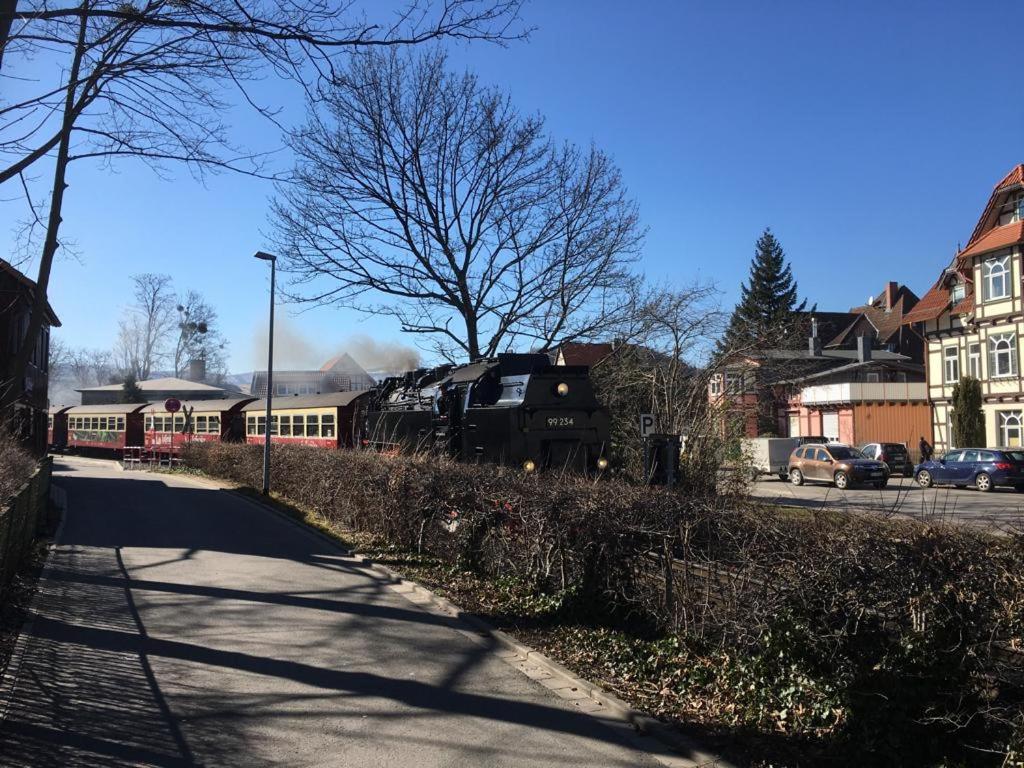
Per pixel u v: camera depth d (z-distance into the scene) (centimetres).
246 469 2450
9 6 731
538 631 727
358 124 2253
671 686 563
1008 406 3369
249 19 737
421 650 689
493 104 2323
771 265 6125
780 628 488
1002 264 3419
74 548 1227
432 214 2350
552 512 763
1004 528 469
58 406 5659
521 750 475
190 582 977
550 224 2358
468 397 1435
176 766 450
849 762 437
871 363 4841
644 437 1358
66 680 593
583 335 2345
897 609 430
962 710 410
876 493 2269
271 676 614
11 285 2044
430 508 1095
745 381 1834
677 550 609
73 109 1107
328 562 1124
